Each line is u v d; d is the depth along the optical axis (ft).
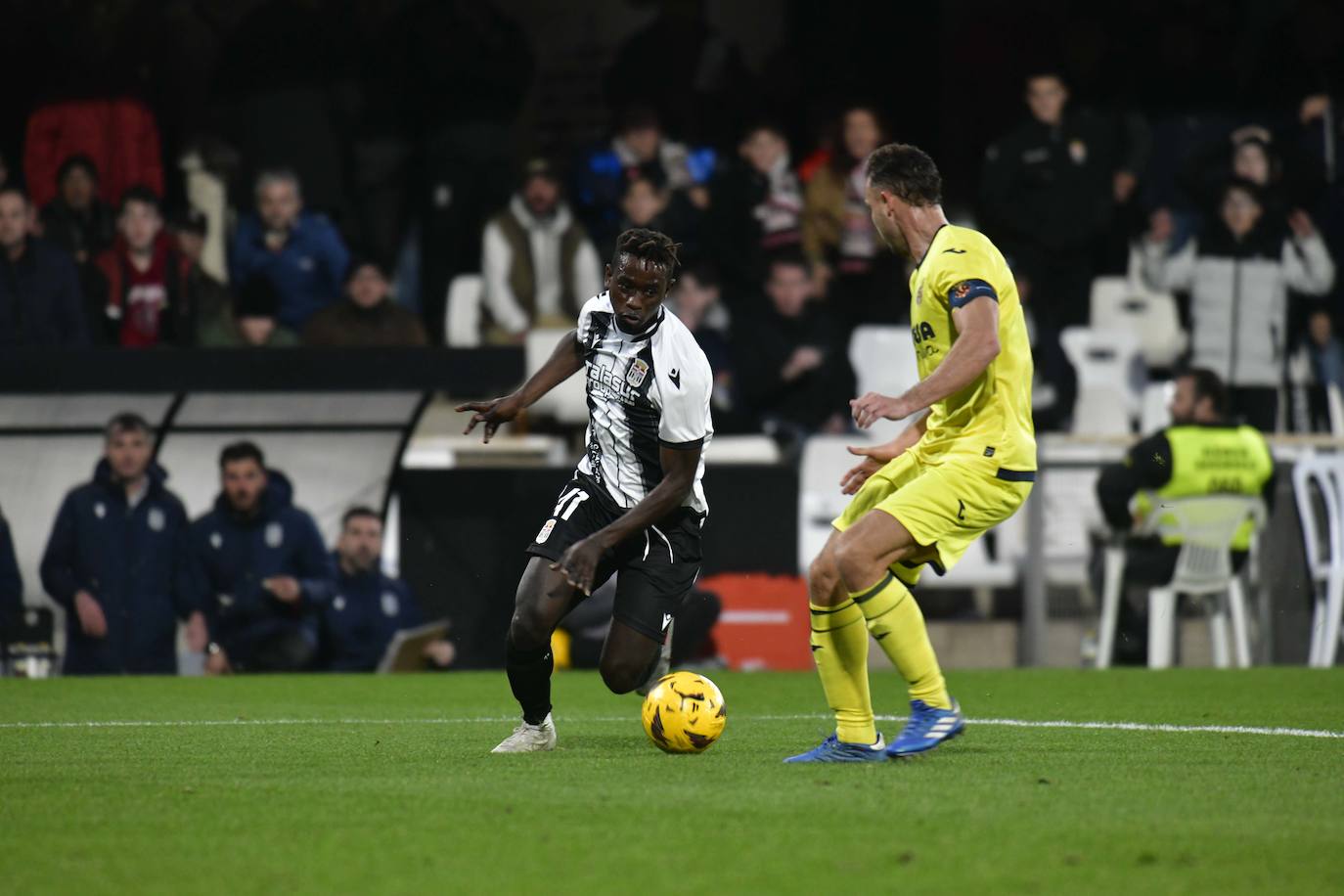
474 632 131.54
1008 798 51.39
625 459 65.31
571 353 67.10
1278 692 102.12
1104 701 94.89
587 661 127.75
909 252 63.52
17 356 137.08
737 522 130.52
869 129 164.76
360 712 91.35
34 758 65.05
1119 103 177.17
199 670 128.67
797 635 129.39
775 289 160.35
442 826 46.44
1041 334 158.30
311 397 136.26
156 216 157.79
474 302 165.48
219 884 38.75
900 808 49.34
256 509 129.80
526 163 192.03
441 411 157.89
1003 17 183.21
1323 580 131.75
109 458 129.80
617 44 194.90
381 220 166.91
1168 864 40.88
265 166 165.17
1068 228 161.38
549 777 57.16
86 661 128.36
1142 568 128.57
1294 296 169.07
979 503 60.59
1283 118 178.91
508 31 168.25
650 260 62.08
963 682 111.65
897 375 155.94
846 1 185.57
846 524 64.59
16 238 152.66
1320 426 167.94
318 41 165.48
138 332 157.79
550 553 64.90
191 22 177.47
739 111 180.45
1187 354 167.22
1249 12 179.52
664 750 65.05
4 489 131.64
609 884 38.50
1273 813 48.85
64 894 37.76
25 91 169.27
